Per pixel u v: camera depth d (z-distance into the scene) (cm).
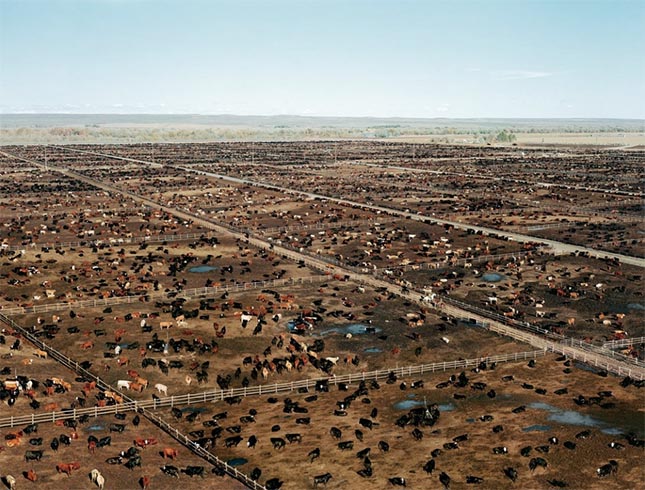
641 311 11212
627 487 6159
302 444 7050
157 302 11525
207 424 7544
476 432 7256
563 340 9950
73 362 9000
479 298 11900
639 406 7800
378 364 9200
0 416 7400
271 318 10675
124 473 6438
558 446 6894
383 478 6391
